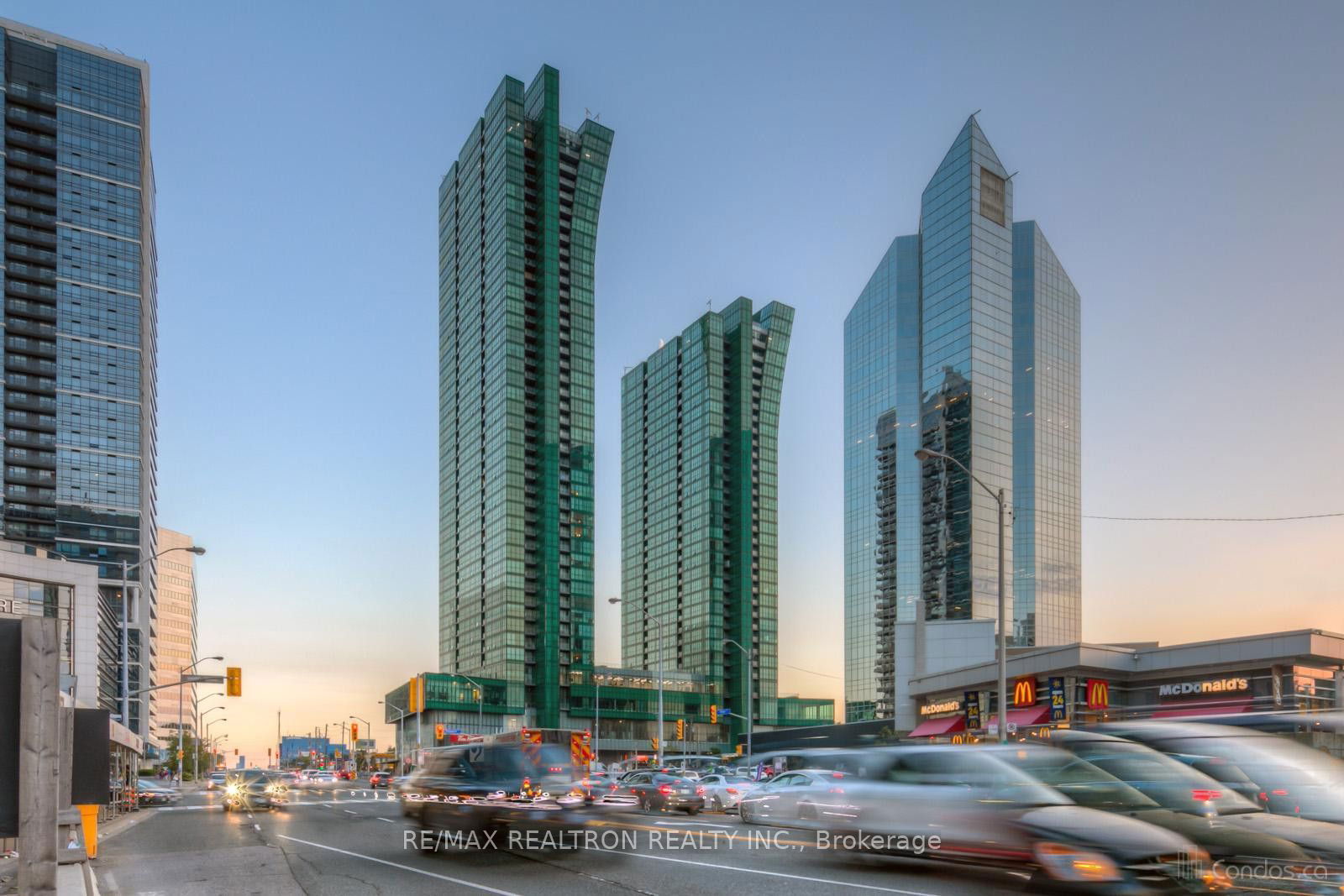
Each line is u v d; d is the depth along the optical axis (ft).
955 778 42.98
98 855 62.23
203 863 54.49
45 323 546.26
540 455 600.39
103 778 44.88
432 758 60.49
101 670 378.32
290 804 130.41
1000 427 465.88
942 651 238.48
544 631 574.56
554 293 624.18
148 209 628.69
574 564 606.55
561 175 647.97
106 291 568.82
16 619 19.15
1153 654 144.46
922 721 196.95
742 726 645.10
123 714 139.33
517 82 643.86
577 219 648.38
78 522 531.91
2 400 523.70
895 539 558.97
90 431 546.67
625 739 594.65
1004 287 481.05
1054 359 569.64
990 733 111.14
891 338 579.07
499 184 636.07
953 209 484.33
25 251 545.85
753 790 71.05
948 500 468.34
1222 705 123.85
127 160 591.37
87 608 169.78
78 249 562.25
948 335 479.41
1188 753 49.24
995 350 471.21
